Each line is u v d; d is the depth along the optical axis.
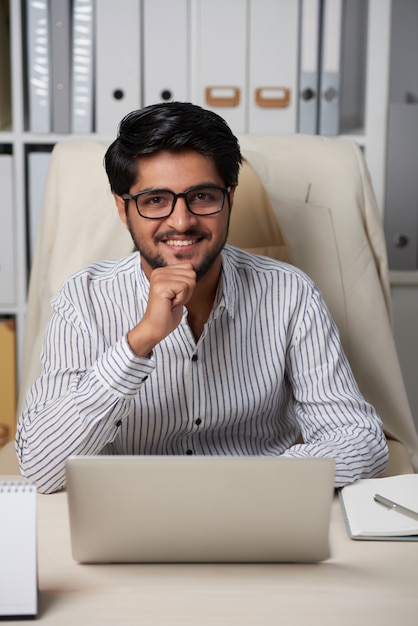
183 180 1.35
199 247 1.39
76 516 1.06
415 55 3.09
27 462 1.37
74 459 1.04
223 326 1.54
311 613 0.97
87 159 1.99
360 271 1.98
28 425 1.41
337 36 2.66
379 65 2.71
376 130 2.74
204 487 1.05
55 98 2.68
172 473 1.04
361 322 1.97
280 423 1.67
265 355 1.58
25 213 2.79
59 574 1.06
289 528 1.07
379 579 1.05
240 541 1.07
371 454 1.44
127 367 1.34
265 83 2.68
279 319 1.58
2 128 2.79
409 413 1.96
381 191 2.77
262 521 1.06
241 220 1.92
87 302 1.54
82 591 1.02
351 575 1.06
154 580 1.05
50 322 1.55
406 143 2.74
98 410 1.36
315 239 1.98
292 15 2.65
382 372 1.96
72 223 1.95
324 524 1.07
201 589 1.02
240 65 2.68
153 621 0.95
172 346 1.51
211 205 1.38
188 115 1.35
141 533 1.06
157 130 1.34
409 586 1.03
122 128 1.38
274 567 1.08
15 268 2.78
